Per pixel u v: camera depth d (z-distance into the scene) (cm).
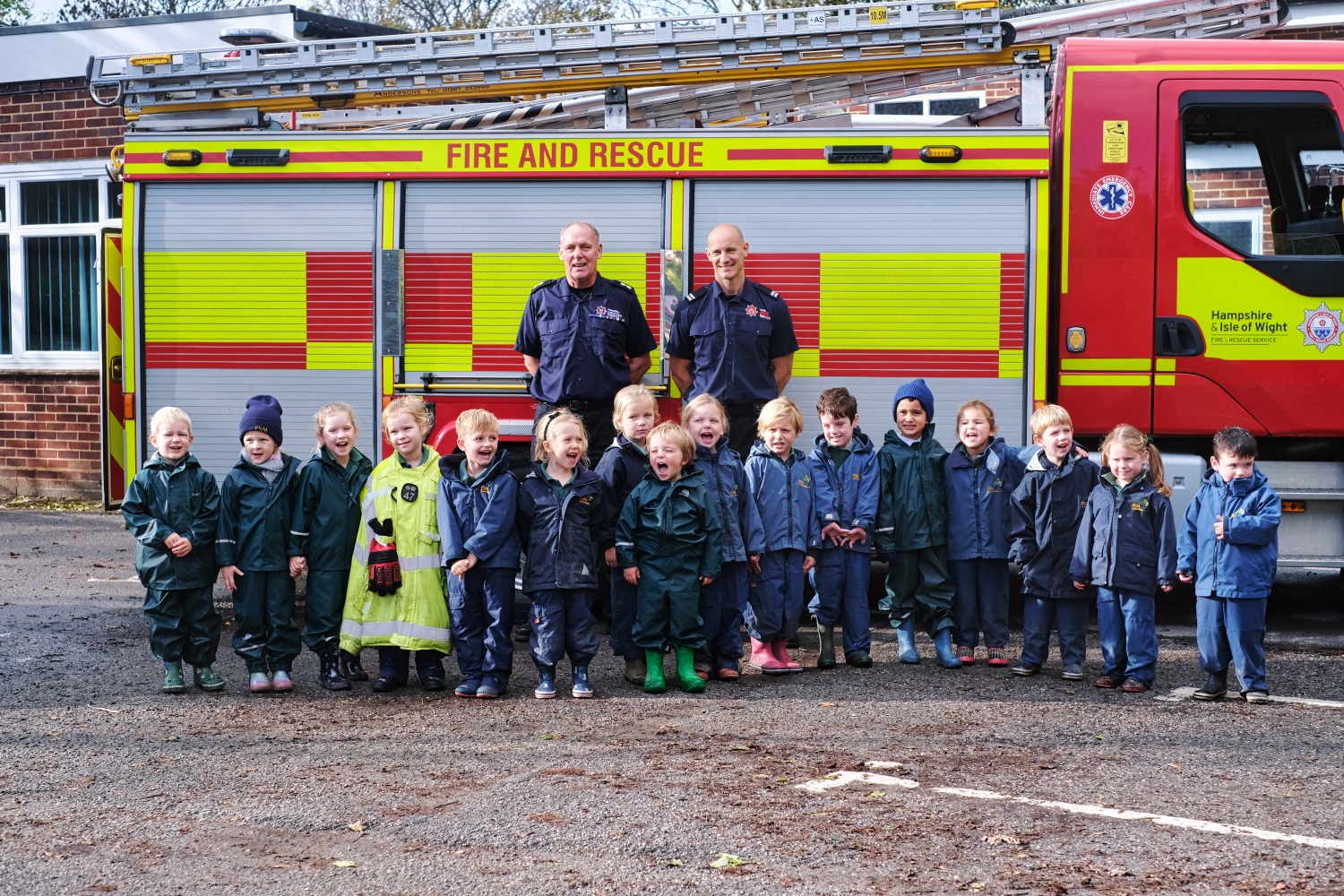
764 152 761
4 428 1415
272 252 785
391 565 603
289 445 787
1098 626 643
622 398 627
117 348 853
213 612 615
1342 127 739
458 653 610
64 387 1392
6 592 868
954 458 663
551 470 603
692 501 605
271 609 610
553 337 706
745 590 643
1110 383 749
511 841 402
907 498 663
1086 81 748
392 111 888
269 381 787
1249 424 742
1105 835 406
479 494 599
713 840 402
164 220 791
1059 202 759
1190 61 746
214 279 789
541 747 509
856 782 461
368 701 593
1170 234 743
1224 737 527
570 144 769
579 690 598
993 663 663
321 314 783
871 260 758
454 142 775
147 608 603
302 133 782
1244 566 582
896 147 754
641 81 834
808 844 398
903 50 816
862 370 760
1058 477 629
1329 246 739
